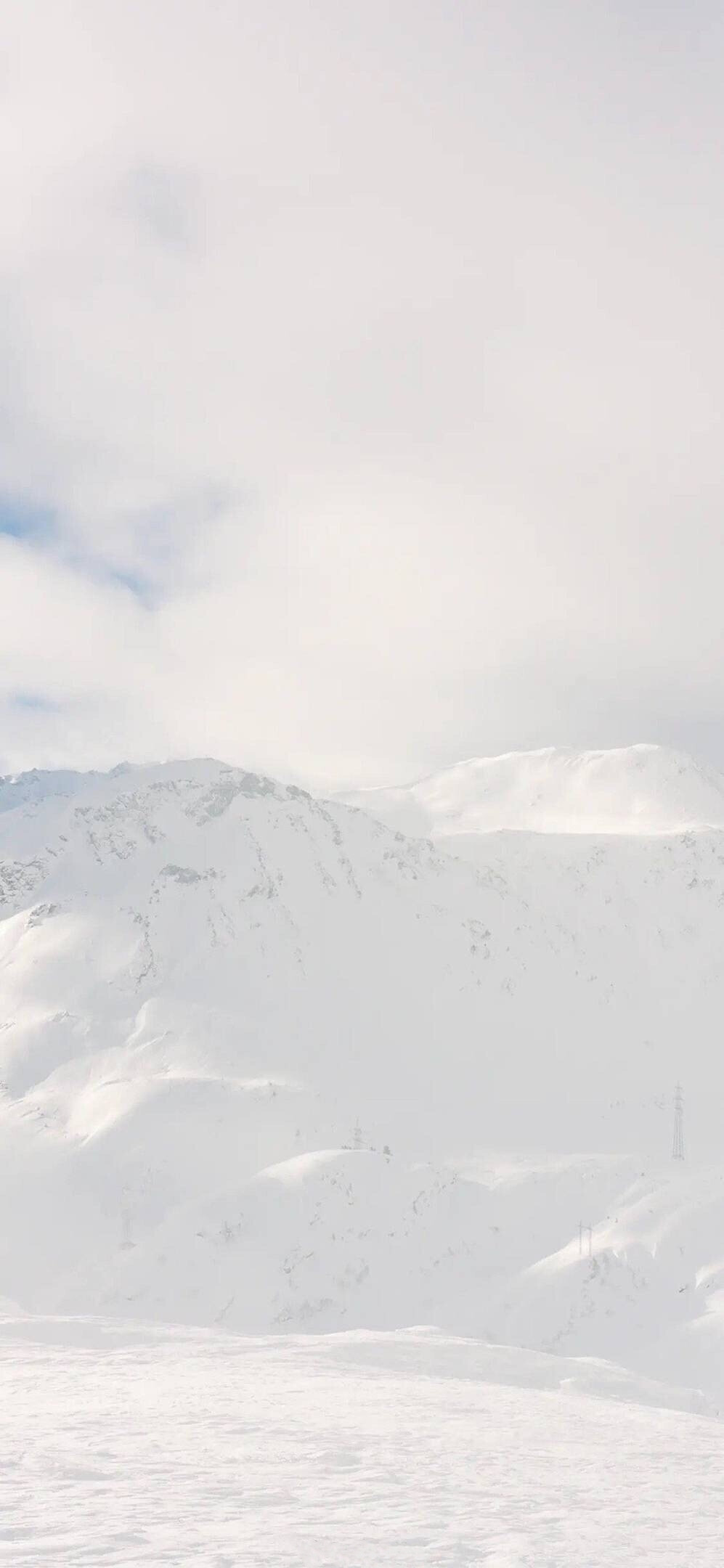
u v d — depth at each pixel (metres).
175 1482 17.42
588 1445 29.78
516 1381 66.50
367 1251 193.38
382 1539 13.83
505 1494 18.88
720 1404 131.12
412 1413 33.88
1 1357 50.03
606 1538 15.31
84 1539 12.52
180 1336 66.56
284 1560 12.13
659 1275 172.50
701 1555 14.68
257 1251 190.62
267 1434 25.23
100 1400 33.56
